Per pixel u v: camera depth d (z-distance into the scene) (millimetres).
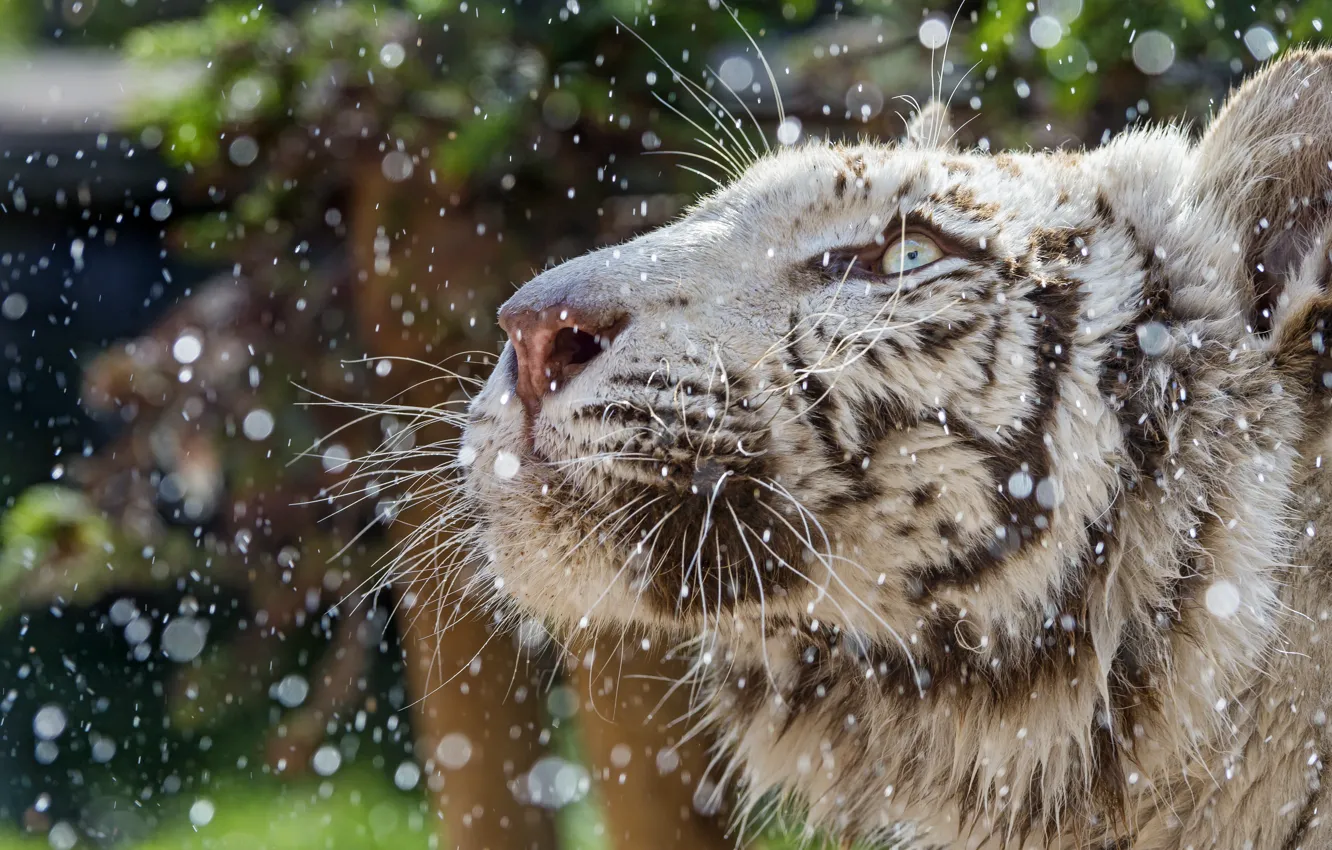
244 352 14039
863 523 6254
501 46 11836
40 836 16922
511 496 6117
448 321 11742
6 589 15617
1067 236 6477
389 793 17219
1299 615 5988
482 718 11156
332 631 15609
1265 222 6527
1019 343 6246
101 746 18312
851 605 6379
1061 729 6422
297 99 12375
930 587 6363
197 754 18375
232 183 13844
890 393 6227
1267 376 6191
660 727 10148
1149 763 6289
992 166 6766
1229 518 6125
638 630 7352
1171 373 6289
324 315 13883
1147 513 6238
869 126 12094
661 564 6133
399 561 7418
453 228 11977
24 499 15719
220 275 17734
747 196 6750
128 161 22438
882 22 12547
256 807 17125
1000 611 6363
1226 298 6422
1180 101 11094
